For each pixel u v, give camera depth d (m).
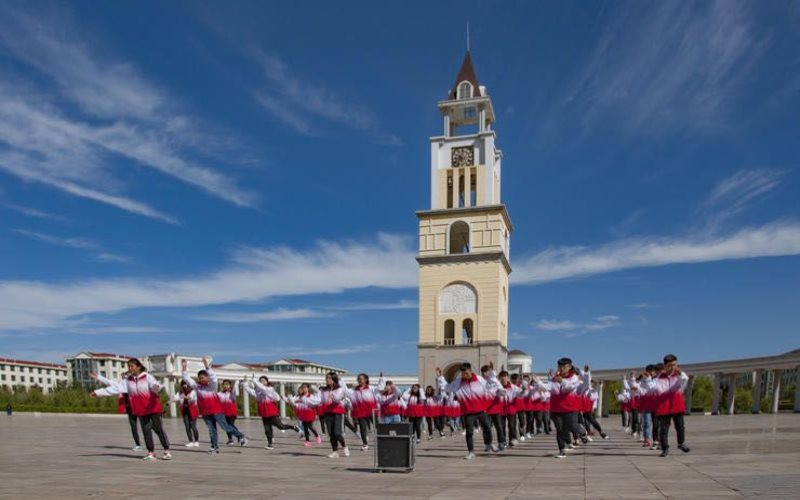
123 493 11.21
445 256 64.75
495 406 20.66
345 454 19.84
